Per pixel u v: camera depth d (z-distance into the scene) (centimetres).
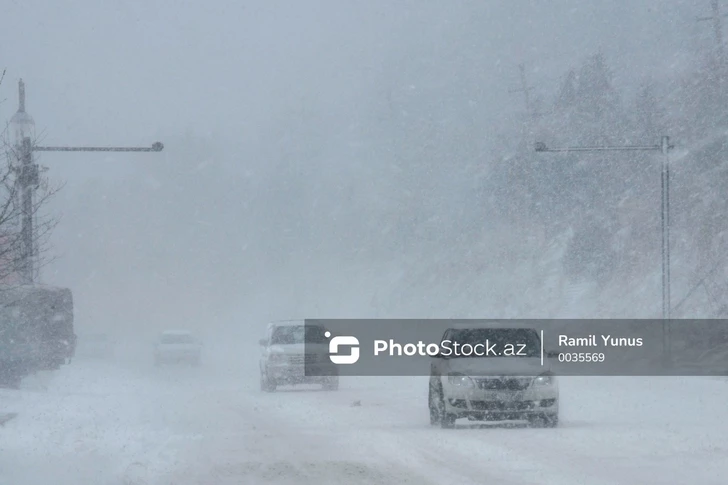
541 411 5394
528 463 4047
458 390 5400
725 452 4306
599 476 3669
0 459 4331
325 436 5275
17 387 8806
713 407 6656
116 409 6950
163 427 5784
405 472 3866
